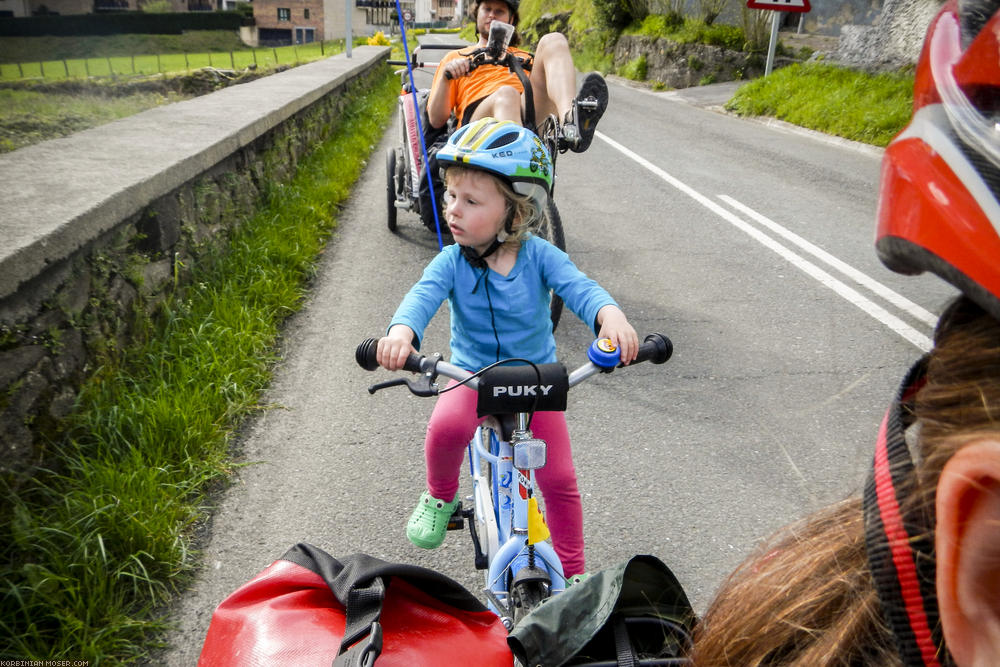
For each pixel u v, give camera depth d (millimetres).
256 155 6113
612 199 7723
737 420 3650
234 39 72375
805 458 3348
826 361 4234
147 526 2613
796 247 6223
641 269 5676
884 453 460
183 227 4285
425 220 5641
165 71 23859
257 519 2914
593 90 4555
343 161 8773
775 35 14133
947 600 394
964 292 392
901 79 11820
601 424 3623
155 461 2977
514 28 5152
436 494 2424
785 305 5012
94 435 2943
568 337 4613
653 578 1033
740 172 9070
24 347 2660
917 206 420
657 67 19344
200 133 4922
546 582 1856
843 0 17922
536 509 1971
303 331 4586
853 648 521
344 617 986
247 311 4367
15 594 2184
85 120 9984
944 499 391
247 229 5457
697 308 4957
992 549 376
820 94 12469
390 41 34094
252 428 3533
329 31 76438
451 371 1719
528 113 4961
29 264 2600
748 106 13711
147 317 3691
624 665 964
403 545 2809
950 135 413
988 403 414
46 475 2703
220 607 1027
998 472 369
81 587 2375
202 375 3643
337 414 3670
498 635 1060
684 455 3375
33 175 3570
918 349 4379
